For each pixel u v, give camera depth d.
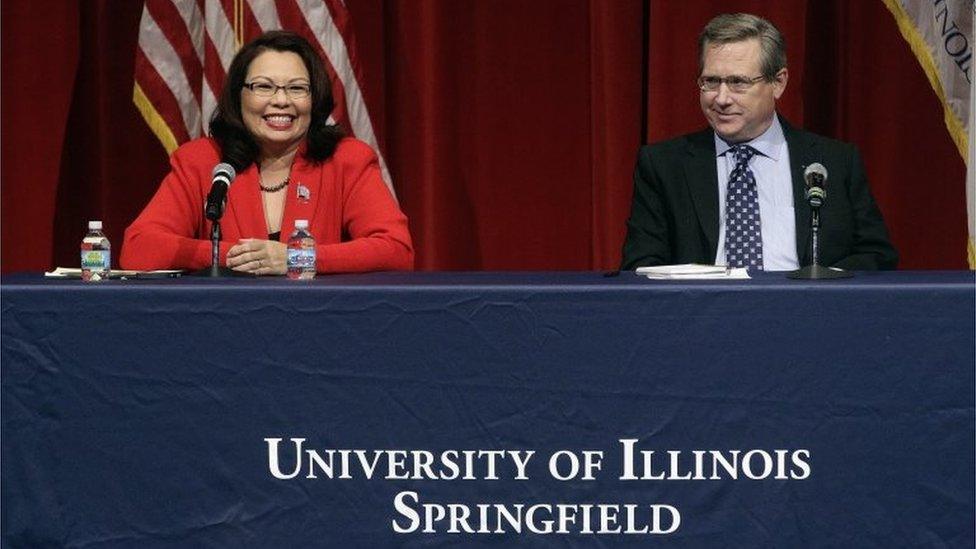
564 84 13.86
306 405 7.00
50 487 7.12
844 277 7.44
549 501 6.95
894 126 13.53
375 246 9.36
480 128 13.87
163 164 14.00
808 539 6.88
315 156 10.27
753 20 10.16
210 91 12.55
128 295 7.02
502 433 6.93
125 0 13.84
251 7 12.57
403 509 7.00
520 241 13.95
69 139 14.02
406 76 13.70
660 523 6.93
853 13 13.57
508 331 6.89
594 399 6.89
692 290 6.82
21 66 13.86
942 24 12.60
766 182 10.26
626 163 13.59
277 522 7.06
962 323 6.75
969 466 6.80
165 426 7.06
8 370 7.10
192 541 7.10
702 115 13.34
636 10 13.51
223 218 10.09
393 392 6.96
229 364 7.01
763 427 6.85
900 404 6.80
